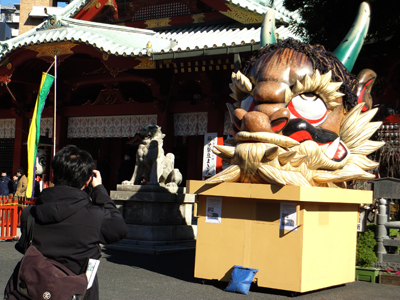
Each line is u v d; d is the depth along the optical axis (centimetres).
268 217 640
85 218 306
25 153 2297
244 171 638
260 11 1675
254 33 1678
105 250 988
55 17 1706
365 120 714
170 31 1997
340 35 1012
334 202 655
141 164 1109
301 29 1094
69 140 2205
